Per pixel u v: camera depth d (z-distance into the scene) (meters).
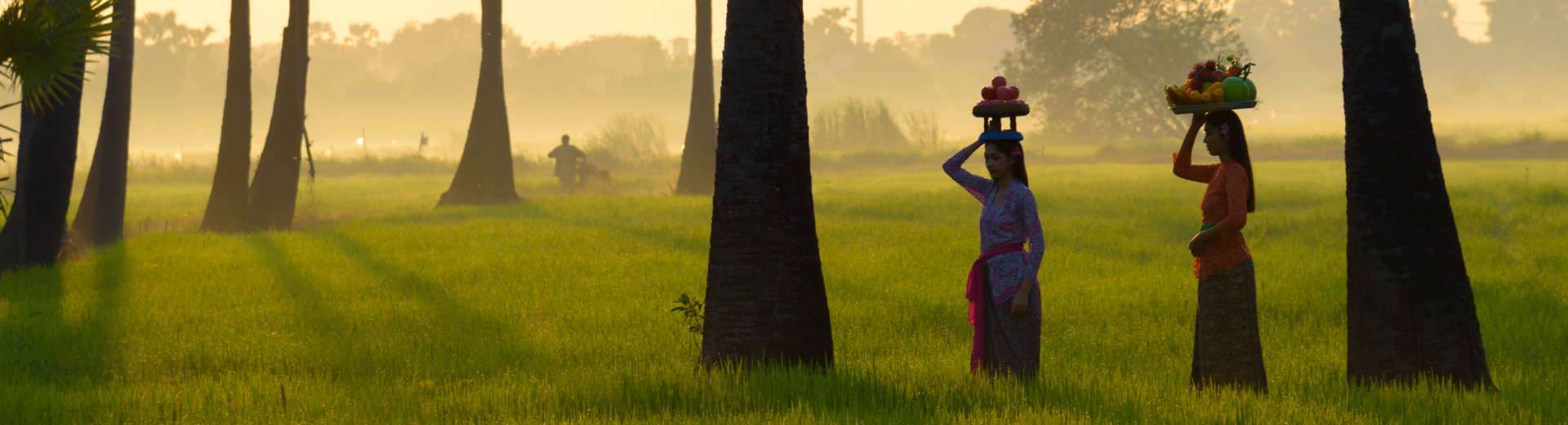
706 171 23.89
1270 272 9.88
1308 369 5.87
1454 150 35.97
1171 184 22.33
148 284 9.56
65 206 12.02
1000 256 5.29
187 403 5.07
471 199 20.34
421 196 23.78
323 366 6.28
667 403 4.96
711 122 23.95
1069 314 7.84
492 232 13.65
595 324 7.57
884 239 12.64
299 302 8.48
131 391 5.38
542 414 4.86
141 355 6.49
